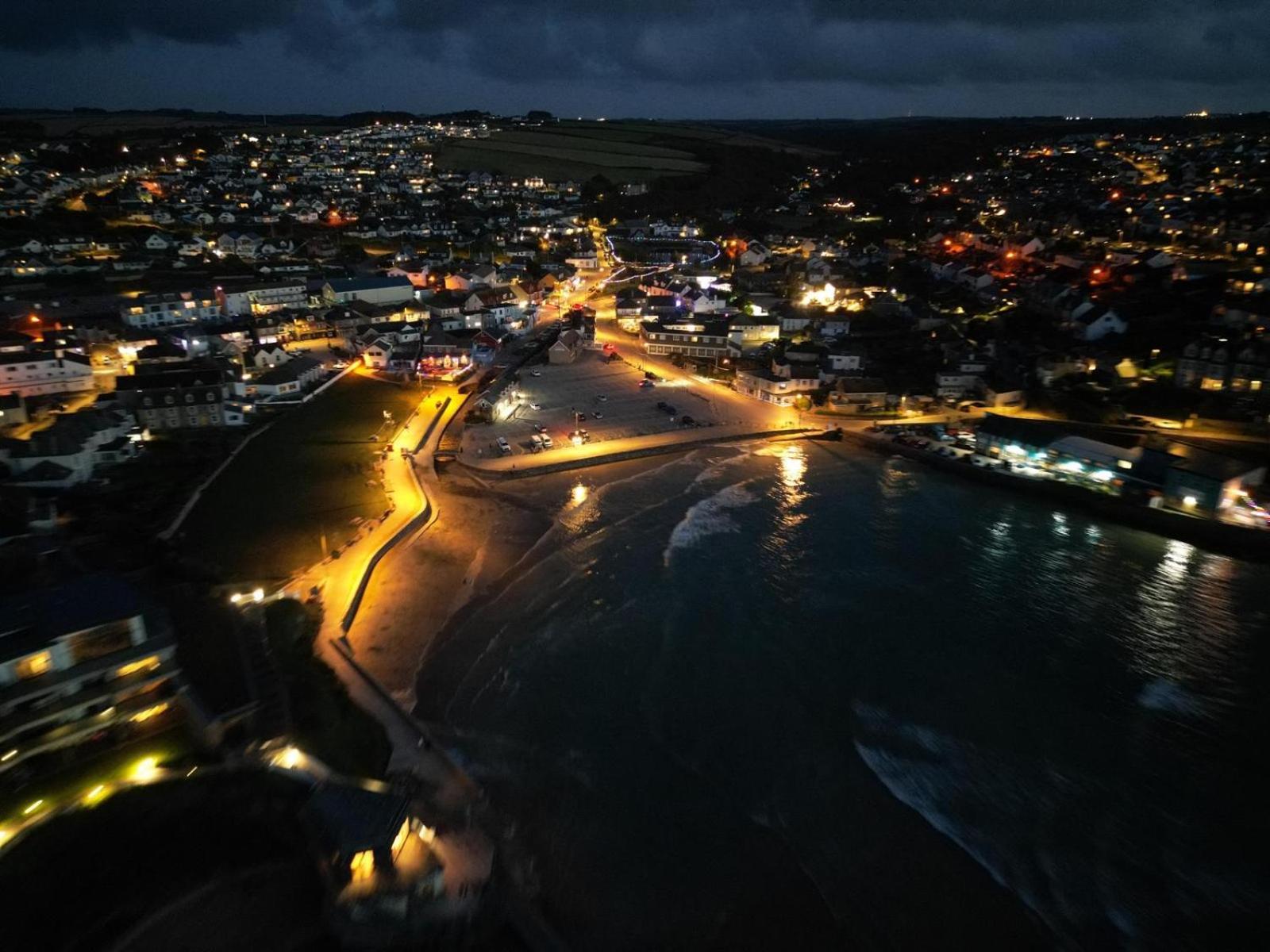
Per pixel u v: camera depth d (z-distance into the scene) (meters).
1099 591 58.38
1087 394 93.19
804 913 33.75
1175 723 45.03
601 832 37.41
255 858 33.62
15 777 35.50
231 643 45.44
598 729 44.00
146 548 58.12
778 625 53.75
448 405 100.12
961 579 59.97
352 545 62.41
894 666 49.62
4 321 107.44
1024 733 44.12
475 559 62.47
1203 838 37.59
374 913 30.80
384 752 41.03
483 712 45.03
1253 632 53.34
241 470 75.75
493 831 36.97
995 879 35.28
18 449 67.12
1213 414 84.12
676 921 33.38
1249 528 64.38
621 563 61.94
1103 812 38.91
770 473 81.06
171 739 38.81
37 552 54.34
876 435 90.44
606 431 92.00
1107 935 32.84
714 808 38.91
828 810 38.88
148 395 82.31
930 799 39.62
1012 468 79.69
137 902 31.33
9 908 30.19
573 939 32.47
